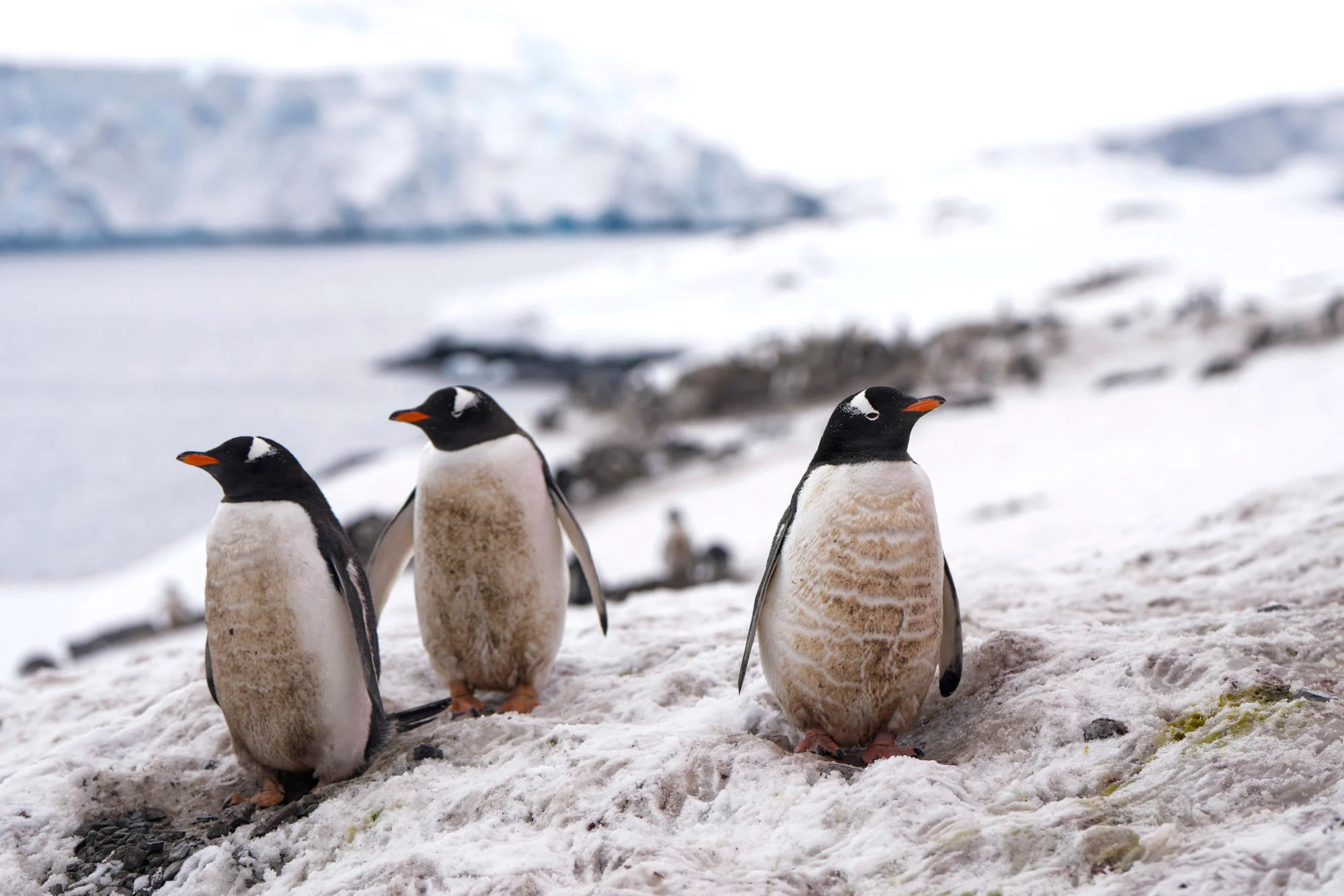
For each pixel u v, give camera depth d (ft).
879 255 201.36
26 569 82.58
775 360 101.91
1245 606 15.03
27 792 12.73
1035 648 13.05
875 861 8.48
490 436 13.43
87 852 11.89
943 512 46.55
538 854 9.42
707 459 80.59
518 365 173.78
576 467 78.54
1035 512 39.60
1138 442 55.47
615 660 16.05
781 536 11.30
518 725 12.93
